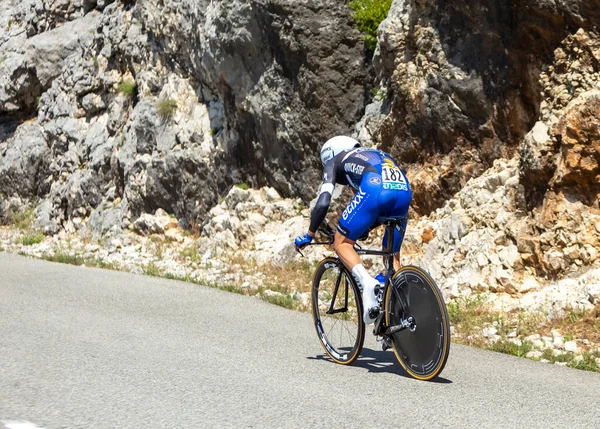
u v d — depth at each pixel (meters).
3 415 4.08
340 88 11.47
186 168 13.48
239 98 12.49
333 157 5.76
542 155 8.00
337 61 11.42
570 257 7.59
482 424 4.14
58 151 17.14
